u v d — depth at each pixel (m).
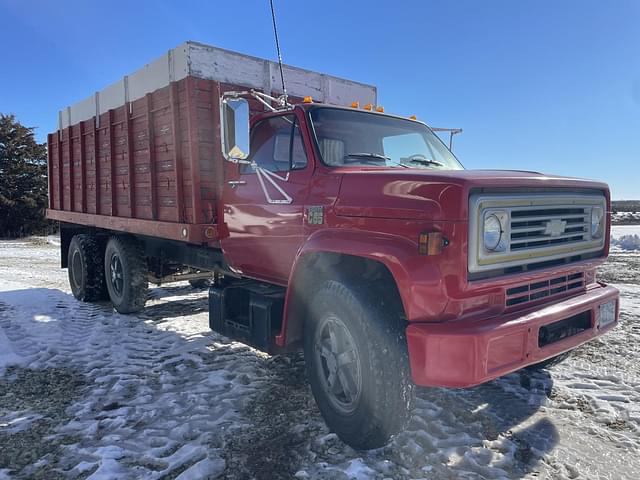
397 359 2.82
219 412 3.58
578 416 3.44
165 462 2.91
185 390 4.00
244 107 3.56
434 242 2.68
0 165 30.84
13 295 8.12
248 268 4.34
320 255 3.41
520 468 2.80
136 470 2.83
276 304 3.76
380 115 4.31
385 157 4.02
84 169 7.12
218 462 2.87
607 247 3.65
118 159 6.11
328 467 2.81
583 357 4.59
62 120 7.89
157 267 6.68
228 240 4.50
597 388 3.89
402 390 2.82
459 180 2.68
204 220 4.61
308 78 5.34
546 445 3.05
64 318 6.48
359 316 2.88
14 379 4.32
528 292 3.02
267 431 3.27
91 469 2.84
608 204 3.63
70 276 7.90
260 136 4.23
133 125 5.68
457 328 2.63
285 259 3.82
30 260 14.71
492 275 2.81
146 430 3.32
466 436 3.14
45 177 31.91
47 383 4.22
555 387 3.91
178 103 4.74
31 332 5.75
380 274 3.16
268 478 2.71
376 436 2.86
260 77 4.95
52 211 8.49
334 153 3.76
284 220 3.77
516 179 2.84
